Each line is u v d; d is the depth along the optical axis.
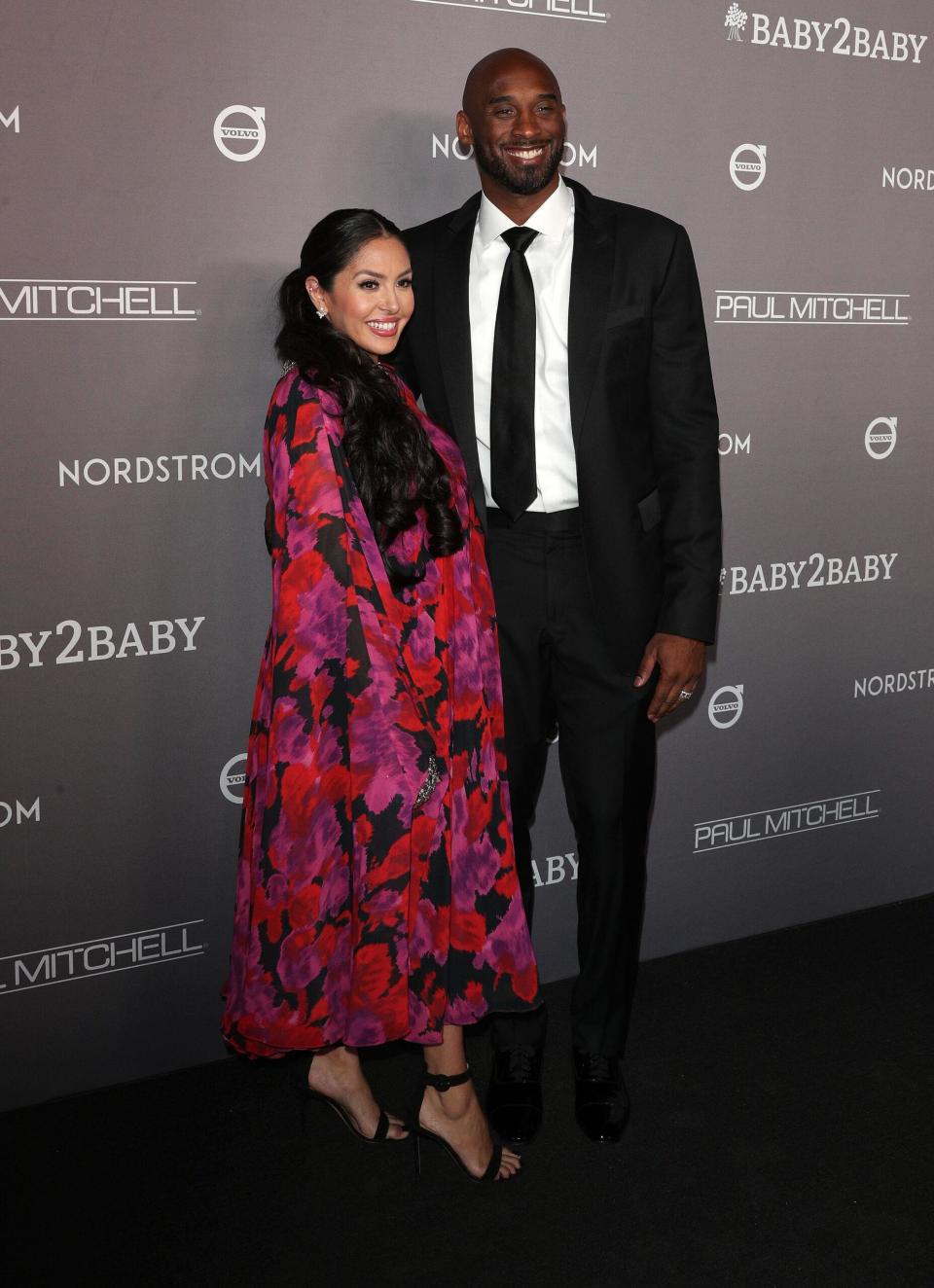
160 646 2.10
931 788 2.89
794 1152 1.98
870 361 2.58
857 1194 1.88
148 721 2.12
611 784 2.03
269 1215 1.84
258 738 1.87
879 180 2.51
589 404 1.88
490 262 1.91
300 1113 2.05
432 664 1.81
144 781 2.14
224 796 2.21
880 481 2.66
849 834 2.80
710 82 2.30
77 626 2.03
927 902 2.90
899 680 2.78
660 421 1.94
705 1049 2.27
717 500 1.95
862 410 2.60
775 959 2.62
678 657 1.94
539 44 2.16
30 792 2.06
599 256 1.88
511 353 1.88
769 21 2.33
